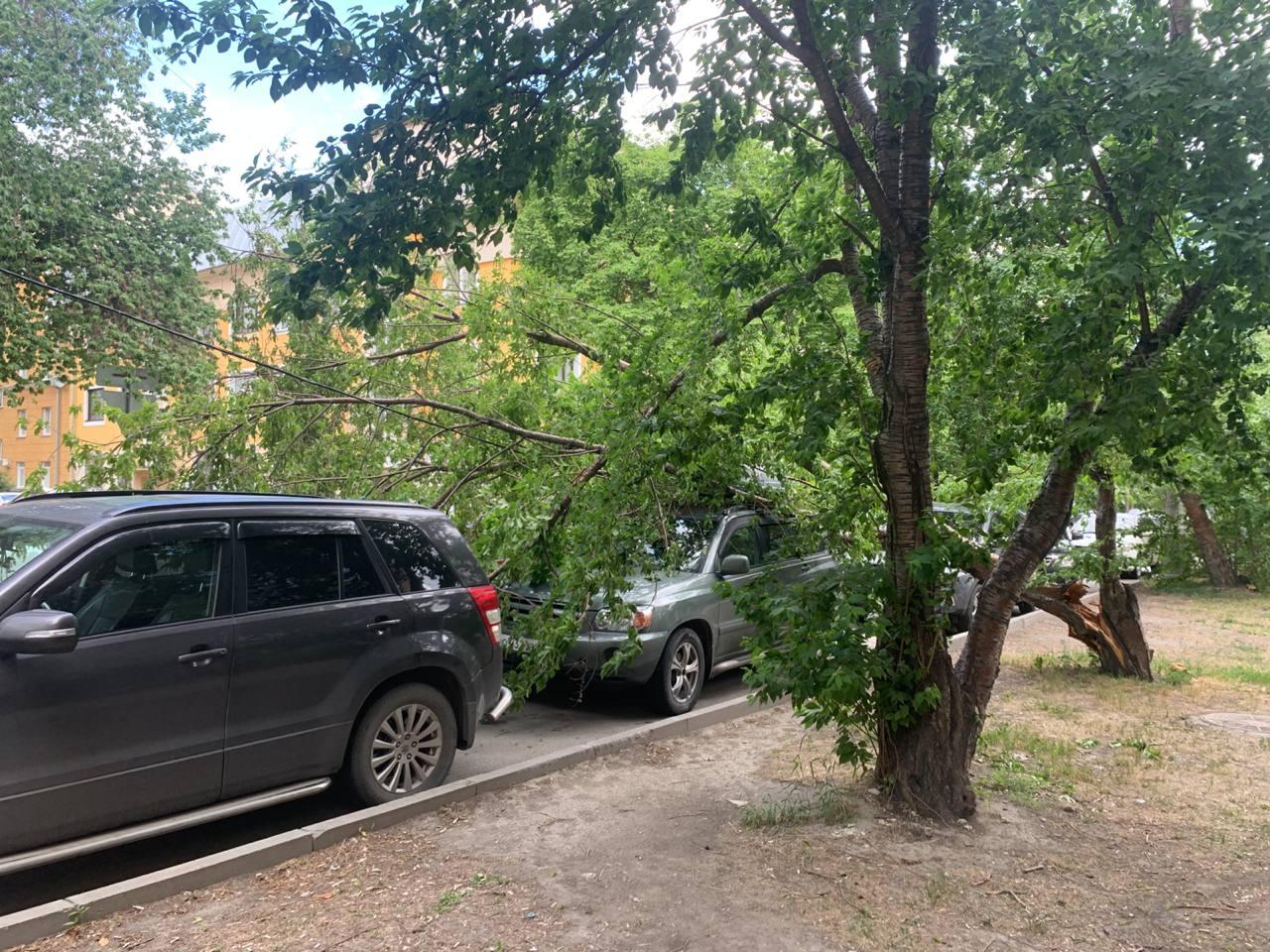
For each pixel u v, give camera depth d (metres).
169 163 18.55
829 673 4.27
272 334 8.37
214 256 19.08
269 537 4.74
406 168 4.83
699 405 5.60
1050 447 4.85
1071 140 4.43
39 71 16.39
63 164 16.94
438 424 7.78
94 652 3.91
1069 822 4.79
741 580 8.05
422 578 5.40
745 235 7.17
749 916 3.66
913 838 4.47
